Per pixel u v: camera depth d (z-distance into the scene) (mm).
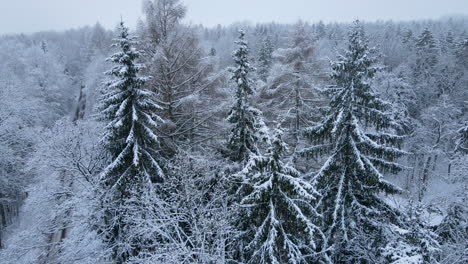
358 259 13234
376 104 12867
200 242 12070
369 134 13023
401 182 33219
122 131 13195
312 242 9164
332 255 12719
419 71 48219
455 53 53375
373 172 12188
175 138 16031
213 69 16891
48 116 47844
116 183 13117
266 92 20906
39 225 17453
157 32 15727
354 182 13164
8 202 26234
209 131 16344
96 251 14195
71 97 67625
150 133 12820
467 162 17531
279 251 9789
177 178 13086
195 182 14227
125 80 12539
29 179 27156
